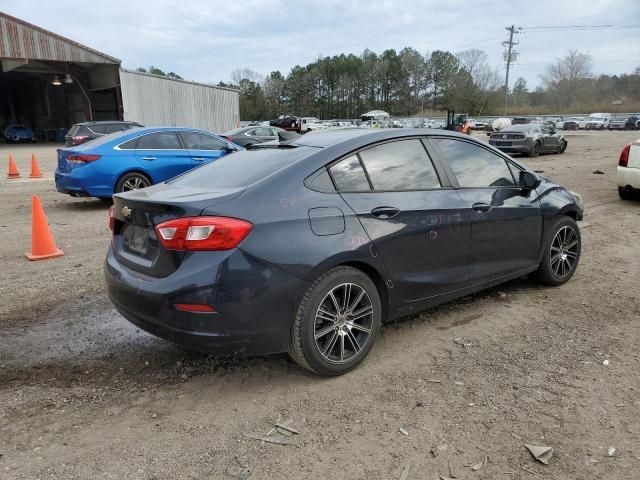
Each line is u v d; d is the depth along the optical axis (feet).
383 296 11.88
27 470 8.31
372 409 9.92
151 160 31.73
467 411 9.77
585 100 302.25
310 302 10.36
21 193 39.40
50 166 64.08
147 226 10.51
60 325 14.28
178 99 122.62
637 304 15.06
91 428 9.48
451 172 13.32
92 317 14.84
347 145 11.69
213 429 9.39
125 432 9.35
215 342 9.75
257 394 10.57
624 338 12.80
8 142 128.98
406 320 14.14
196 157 33.60
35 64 112.68
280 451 8.74
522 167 15.46
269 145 13.28
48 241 20.83
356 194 11.32
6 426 9.55
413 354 12.14
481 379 10.93
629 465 8.21
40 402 10.38
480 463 8.33
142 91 116.06
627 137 126.31
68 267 19.47
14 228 26.37
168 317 9.77
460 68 285.84
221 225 9.59
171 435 9.24
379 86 370.73
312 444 8.91
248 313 9.78
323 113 375.45
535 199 15.29
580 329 13.38
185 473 8.23
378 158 12.06
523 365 11.50
